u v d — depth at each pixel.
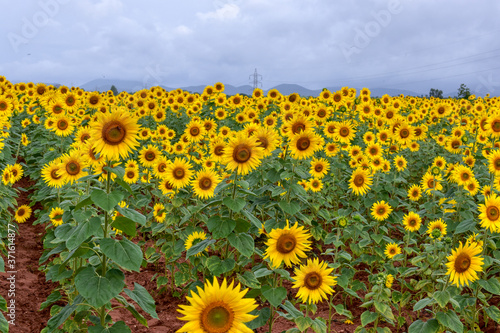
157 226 6.26
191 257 5.42
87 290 3.01
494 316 4.52
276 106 14.16
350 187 7.57
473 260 3.88
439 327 4.25
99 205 3.00
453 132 10.80
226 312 2.13
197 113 14.41
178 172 6.30
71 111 11.63
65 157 5.25
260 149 4.23
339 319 5.56
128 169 7.67
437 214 6.90
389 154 10.81
